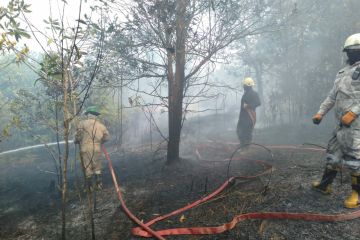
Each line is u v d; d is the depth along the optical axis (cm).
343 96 339
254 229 323
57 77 305
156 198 446
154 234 331
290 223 324
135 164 659
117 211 419
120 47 552
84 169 333
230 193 427
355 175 333
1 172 691
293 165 516
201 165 591
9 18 303
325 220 320
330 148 364
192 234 329
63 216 318
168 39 552
